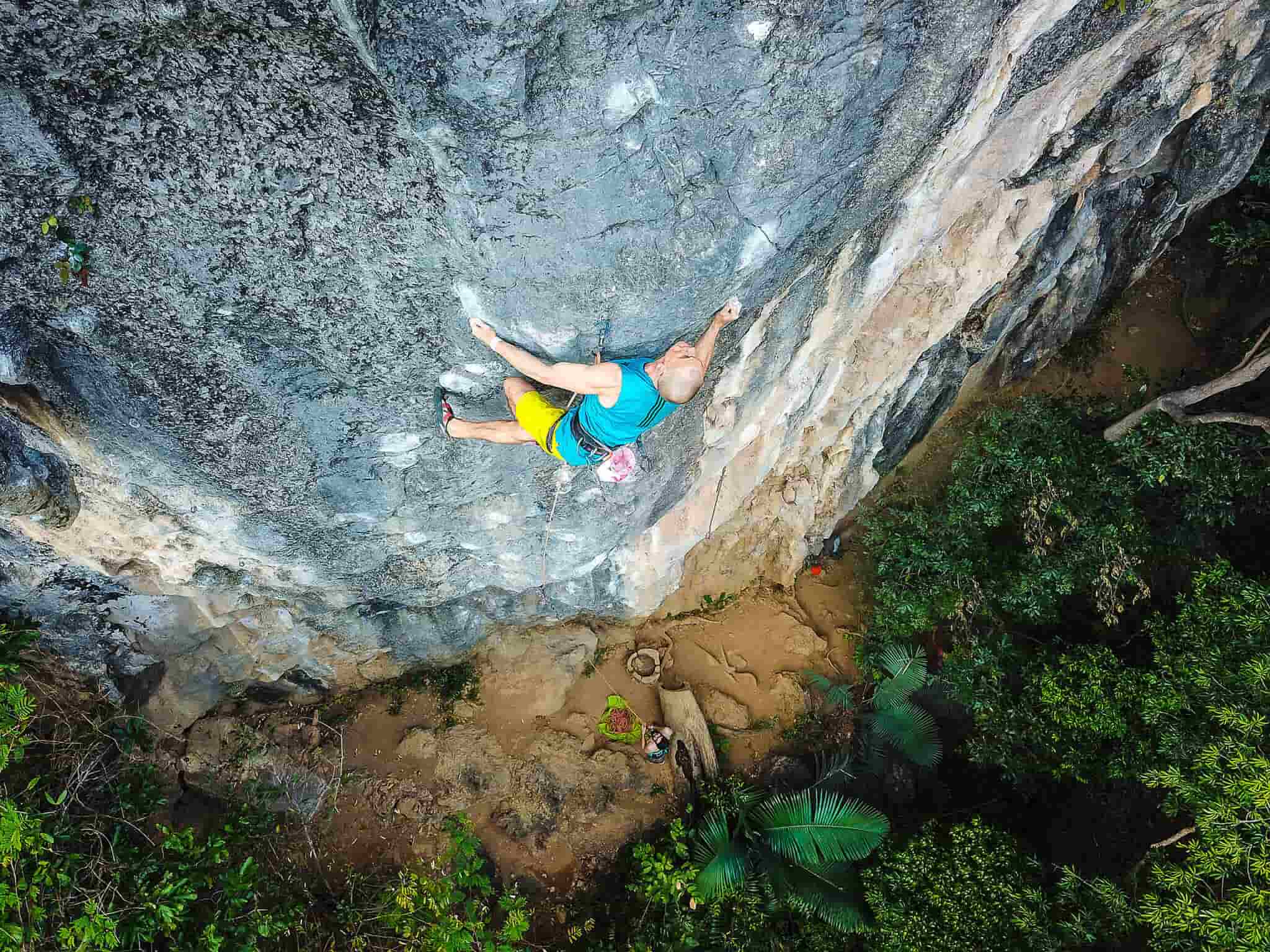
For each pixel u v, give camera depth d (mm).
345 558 6805
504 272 4152
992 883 7488
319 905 8148
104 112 3400
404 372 4895
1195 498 8719
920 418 10367
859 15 3605
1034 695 8562
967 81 4422
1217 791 6324
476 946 7359
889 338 8062
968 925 7484
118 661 7746
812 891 8211
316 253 4082
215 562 6688
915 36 3879
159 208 3793
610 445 4500
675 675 10602
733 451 7578
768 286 5043
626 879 9234
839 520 11133
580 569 7867
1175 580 9289
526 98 3365
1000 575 9492
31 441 4949
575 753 9695
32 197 3621
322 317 4434
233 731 8883
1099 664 8016
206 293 4203
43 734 7289
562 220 3912
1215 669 7027
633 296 4328
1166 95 6566
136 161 3602
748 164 3977
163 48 3227
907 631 9867
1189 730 7156
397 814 9188
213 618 7672
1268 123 8039
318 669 9078
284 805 8938
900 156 4691
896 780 9781
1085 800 8781
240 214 3852
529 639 10055
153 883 6348
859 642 10969
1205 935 5918
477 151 3568
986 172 6031
